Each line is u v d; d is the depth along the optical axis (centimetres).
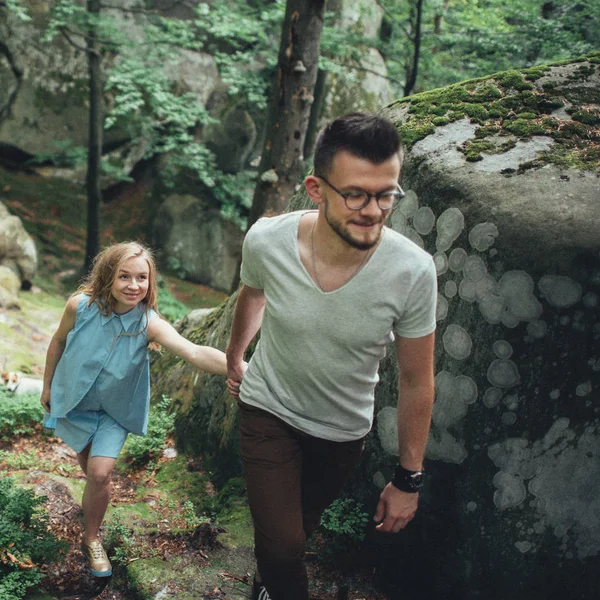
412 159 283
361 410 207
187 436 379
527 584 258
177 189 1327
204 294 1248
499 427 251
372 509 290
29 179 1257
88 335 274
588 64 312
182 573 279
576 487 253
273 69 1080
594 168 259
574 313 240
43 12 1213
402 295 182
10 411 409
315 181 176
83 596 275
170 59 1005
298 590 199
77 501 325
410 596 275
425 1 903
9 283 827
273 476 201
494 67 870
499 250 247
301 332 188
